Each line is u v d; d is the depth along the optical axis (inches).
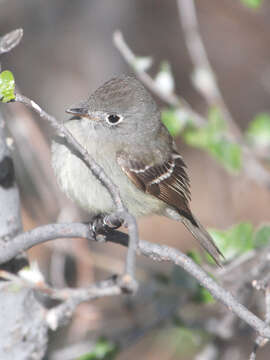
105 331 449.7
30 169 494.0
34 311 319.6
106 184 258.7
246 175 545.6
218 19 839.1
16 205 316.2
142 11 798.5
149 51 795.4
